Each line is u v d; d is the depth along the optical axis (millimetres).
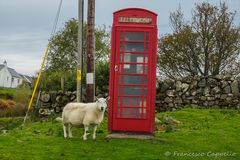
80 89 16875
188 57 34156
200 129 15789
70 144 11828
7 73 102812
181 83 22859
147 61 13070
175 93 22750
